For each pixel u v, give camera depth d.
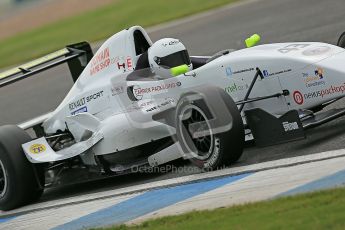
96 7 134.12
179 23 78.00
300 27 57.06
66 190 33.44
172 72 28.67
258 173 24.91
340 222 17.11
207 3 89.00
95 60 32.69
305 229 17.19
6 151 31.05
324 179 21.80
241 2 81.94
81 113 32.41
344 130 27.44
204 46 61.09
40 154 31.28
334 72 25.83
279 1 73.31
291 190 21.58
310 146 26.55
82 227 24.27
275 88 27.50
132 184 29.56
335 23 54.41
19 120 55.38
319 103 26.66
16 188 31.02
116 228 22.38
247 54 28.39
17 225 27.73
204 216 21.09
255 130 27.00
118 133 29.98
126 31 31.31
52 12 150.38
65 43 88.25
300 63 26.58
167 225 21.23
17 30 136.62
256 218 19.20
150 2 104.31
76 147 31.11
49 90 63.00
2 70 80.25
